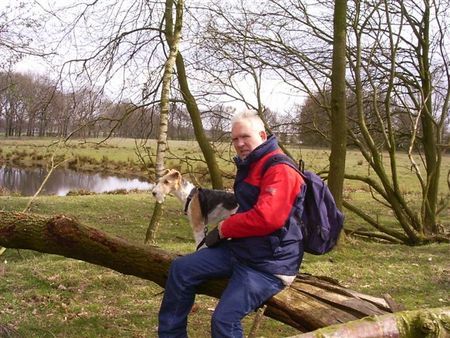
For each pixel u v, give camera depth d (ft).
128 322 20.24
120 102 33.19
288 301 12.56
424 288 25.31
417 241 41.01
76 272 24.97
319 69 40.75
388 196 42.06
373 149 40.60
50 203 51.85
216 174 40.52
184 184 19.51
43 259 28.71
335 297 12.87
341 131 32.40
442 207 47.16
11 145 124.57
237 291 10.80
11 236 14.67
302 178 11.01
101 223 43.93
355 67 38.86
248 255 10.88
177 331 11.70
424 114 45.19
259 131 11.48
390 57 41.01
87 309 21.09
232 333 10.67
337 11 31.96
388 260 30.63
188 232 42.22
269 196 10.46
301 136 43.27
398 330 7.20
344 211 56.29
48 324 19.57
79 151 118.73
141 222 45.32
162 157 27.27
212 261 11.44
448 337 7.33
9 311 20.27
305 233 11.21
